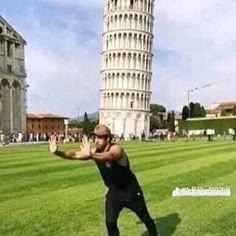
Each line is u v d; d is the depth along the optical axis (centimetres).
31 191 1645
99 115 17112
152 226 905
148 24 16562
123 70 16112
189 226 1083
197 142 7294
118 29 16200
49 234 1015
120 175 834
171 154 3738
